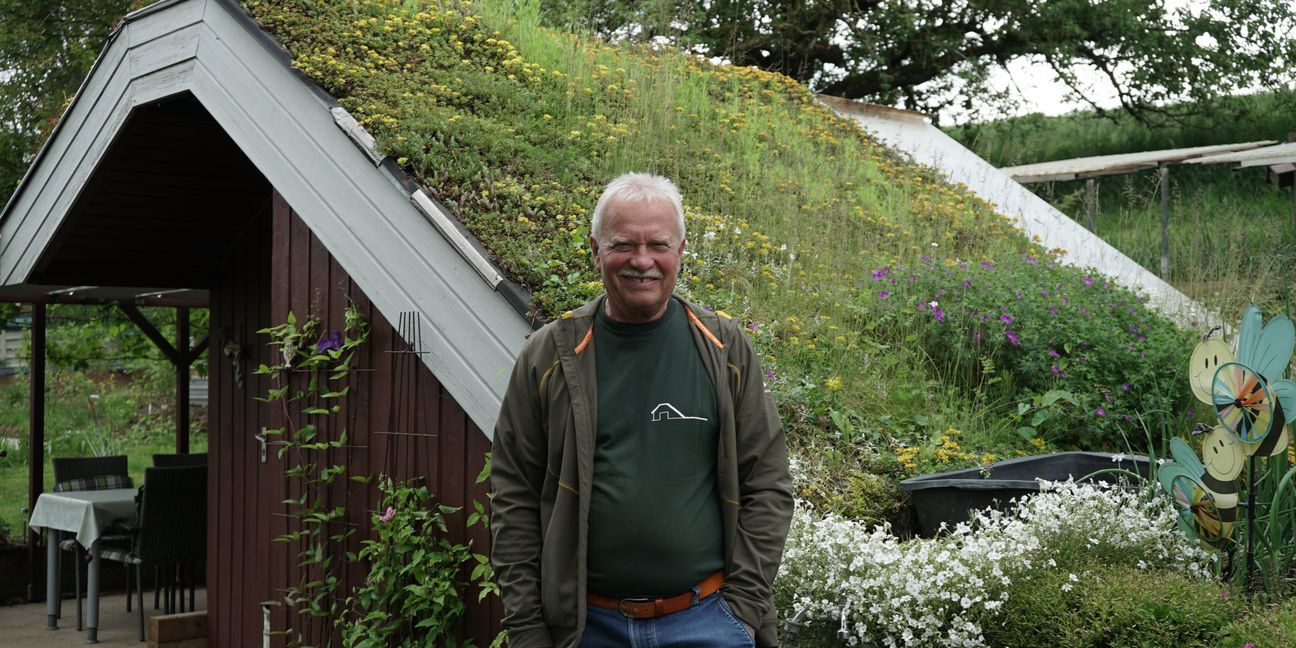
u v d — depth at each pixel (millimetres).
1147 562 4020
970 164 10797
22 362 17406
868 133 10672
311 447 5816
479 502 4926
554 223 5645
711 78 10453
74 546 8625
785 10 19188
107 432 17141
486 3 9195
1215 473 3955
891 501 4844
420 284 5141
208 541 8062
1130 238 13727
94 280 8164
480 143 6336
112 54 7133
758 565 2906
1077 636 3527
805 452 5109
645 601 2861
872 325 6219
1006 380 5926
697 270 6238
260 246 7973
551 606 2875
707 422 2914
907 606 3666
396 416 5457
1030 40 19531
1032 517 4035
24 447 16391
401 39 7676
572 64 8719
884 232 7867
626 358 2916
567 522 2883
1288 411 3639
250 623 7496
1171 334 6293
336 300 5883
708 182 7699
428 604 4953
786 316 6129
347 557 5598
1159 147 21234
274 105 6062
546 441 2971
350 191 5562
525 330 4625
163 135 7234
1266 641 3314
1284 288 7031
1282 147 13938
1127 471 4539
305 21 7008
